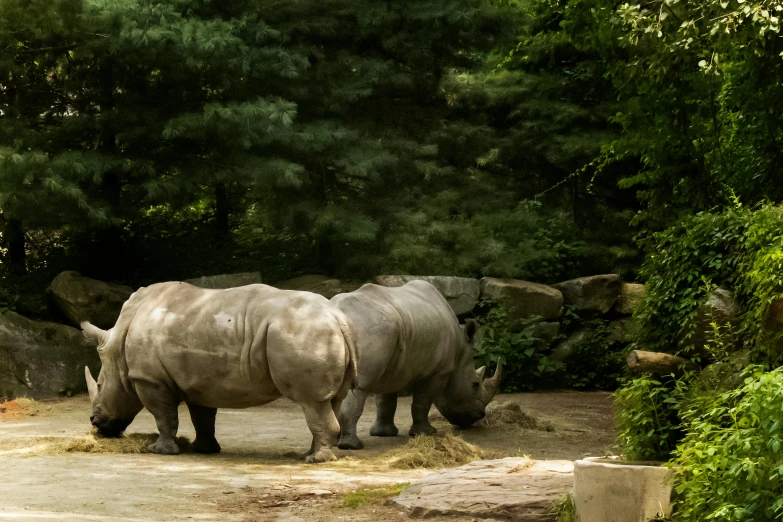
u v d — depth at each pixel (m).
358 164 19.92
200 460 10.68
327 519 7.68
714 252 9.35
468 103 23.73
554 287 20.92
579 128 23.45
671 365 8.78
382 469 10.20
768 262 8.11
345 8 21.19
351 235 20.23
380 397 13.22
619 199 24.70
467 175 23.78
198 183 19.73
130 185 21.33
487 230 21.75
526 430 13.76
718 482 6.32
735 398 7.43
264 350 10.60
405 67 22.67
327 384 10.51
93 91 20.98
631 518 6.86
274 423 14.60
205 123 18.66
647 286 10.01
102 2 18.52
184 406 16.80
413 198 22.06
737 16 10.95
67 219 19.30
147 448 11.24
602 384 20.36
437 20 21.11
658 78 12.13
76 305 19.53
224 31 18.69
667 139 13.36
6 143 19.44
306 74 20.53
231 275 20.02
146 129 19.81
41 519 7.08
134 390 11.51
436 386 13.06
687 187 13.37
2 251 21.95
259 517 7.71
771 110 13.06
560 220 23.11
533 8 24.31
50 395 18.38
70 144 20.67
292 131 19.16
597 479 6.98
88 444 11.20
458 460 10.77
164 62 19.47
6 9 18.67
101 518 7.33
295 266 22.58
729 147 13.75
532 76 23.92
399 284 20.11
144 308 11.32
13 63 19.83
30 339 18.48
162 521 7.43
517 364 19.69
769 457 6.11
